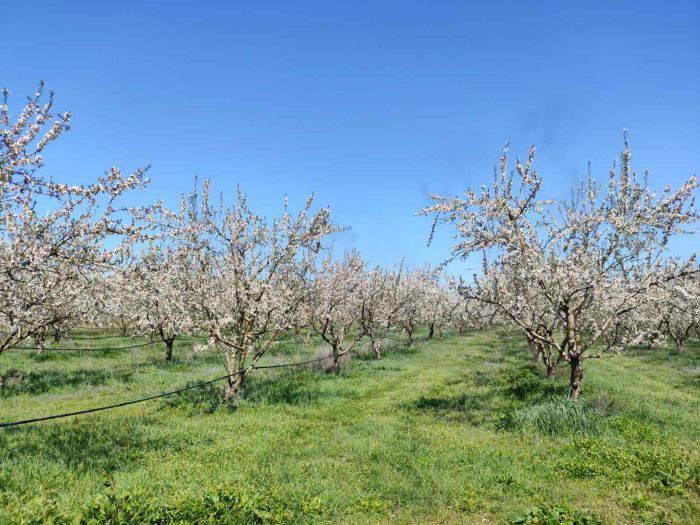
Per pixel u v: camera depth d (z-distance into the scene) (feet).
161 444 30.48
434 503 22.16
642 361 75.97
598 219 36.83
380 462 27.43
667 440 30.37
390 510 21.53
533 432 33.32
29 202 22.52
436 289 116.47
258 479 24.23
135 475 24.40
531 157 37.45
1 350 38.73
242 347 44.50
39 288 33.96
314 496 22.47
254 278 45.19
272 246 46.16
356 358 76.59
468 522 20.36
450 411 40.91
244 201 46.47
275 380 52.24
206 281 44.39
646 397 44.55
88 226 26.08
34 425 35.04
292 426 35.63
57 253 25.25
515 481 24.20
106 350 80.12
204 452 28.68
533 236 38.58
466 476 25.12
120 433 32.63
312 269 60.54
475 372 62.44
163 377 57.52
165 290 42.34
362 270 75.77
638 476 24.17
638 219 35.86
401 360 76.02
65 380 54.44
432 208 38.04
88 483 23.27
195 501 19.29
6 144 20.57
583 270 36.17
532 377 54.39
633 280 37.47
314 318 63.16
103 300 48.06
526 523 19.43
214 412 40.11
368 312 76.64
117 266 28.66
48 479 23.44
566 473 25.23
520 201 38.09
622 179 37.04
